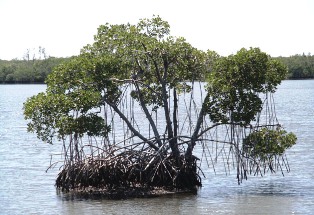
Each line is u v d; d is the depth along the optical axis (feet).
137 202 148.36
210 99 156.97
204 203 147.02
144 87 171.63
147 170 158.20
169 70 165.27
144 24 162.81
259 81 153.79
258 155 161.68
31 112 150.00
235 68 152.05
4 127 367.04
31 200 155.02
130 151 160.45
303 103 579.89
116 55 161.07
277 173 185.26
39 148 258.16
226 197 153.17
